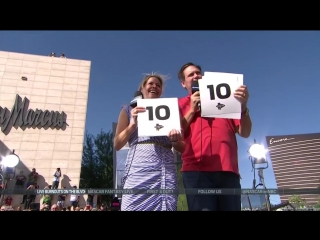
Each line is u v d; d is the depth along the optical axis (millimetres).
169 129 1807
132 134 1898
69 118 13766
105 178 15297
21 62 14062
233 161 1840
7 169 4453
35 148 12711
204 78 1977
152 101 1896
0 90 13320
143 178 1672
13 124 12773
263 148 2963
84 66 15070
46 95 13883
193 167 1831
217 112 1879
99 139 15898
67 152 13102
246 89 1915
